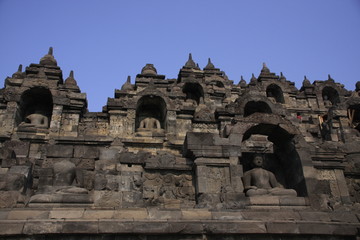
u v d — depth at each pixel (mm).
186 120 27609
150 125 27516
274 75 38531
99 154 16125
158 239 12430
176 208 14789
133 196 15062
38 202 13672
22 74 30781
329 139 28219
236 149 16766
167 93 28875
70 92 27984
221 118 27844
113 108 27062
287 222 13438
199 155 16391
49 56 31516
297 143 17578
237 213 13844
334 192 17672
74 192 14336
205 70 39438
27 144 19438
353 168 18719
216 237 12844
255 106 30469
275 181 16906
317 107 37312
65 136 25562
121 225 12227
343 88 40344
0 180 14320
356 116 31672
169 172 16484
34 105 29000
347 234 13633
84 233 11938
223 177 16219
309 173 16844
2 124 25891
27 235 11703
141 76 34938
